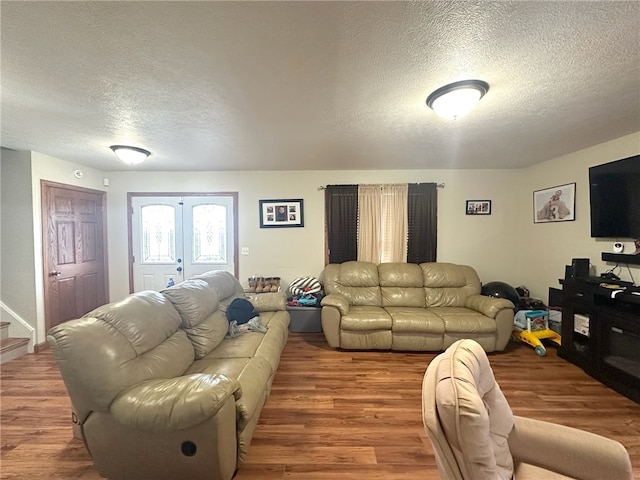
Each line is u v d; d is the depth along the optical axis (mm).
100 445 1523
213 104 2135
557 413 2230
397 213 4387
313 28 1341
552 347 3510
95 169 4305
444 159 3830
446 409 899
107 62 1608
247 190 4547
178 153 3469
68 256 3867
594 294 2754
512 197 4418
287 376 2820
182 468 1482
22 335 3381
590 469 1142
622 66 1654
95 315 1690
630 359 2451
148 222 4574
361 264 4141
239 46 1475
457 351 1160
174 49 1496
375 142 3062
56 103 2104
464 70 1696
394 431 2037
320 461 1770
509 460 1191
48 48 1481
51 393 2506
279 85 1862
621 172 2775
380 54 1544
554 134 2812
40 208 3475
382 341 3379
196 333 2305
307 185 4508
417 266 4129
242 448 1642
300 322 4051
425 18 1281
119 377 1505
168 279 4598
